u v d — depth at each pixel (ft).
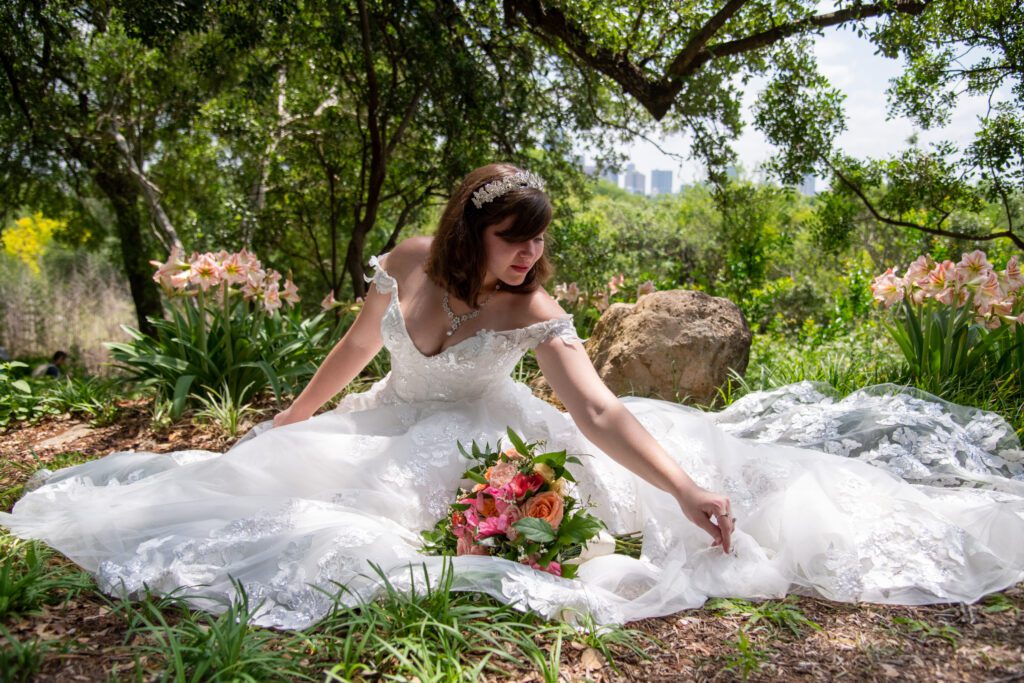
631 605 6.84
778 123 25.59
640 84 24.64
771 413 11.81
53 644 5.85
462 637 5.85
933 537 7.64
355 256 30.89
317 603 6.49
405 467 8.08
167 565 6.86
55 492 8.57
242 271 15.96
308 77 33.83
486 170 7.77
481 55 25.84
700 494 6.84
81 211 42.63
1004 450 10.21
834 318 31.96
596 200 63.26
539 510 6.90
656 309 14.98
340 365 9.32
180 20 21.16
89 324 55.62
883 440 10.17
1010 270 14.03
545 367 7.93
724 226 31.14
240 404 15.88
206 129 35.09
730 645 6.41
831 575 7.30
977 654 6.25
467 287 7.89
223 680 5.26
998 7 20.01
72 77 31.35
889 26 21.45
